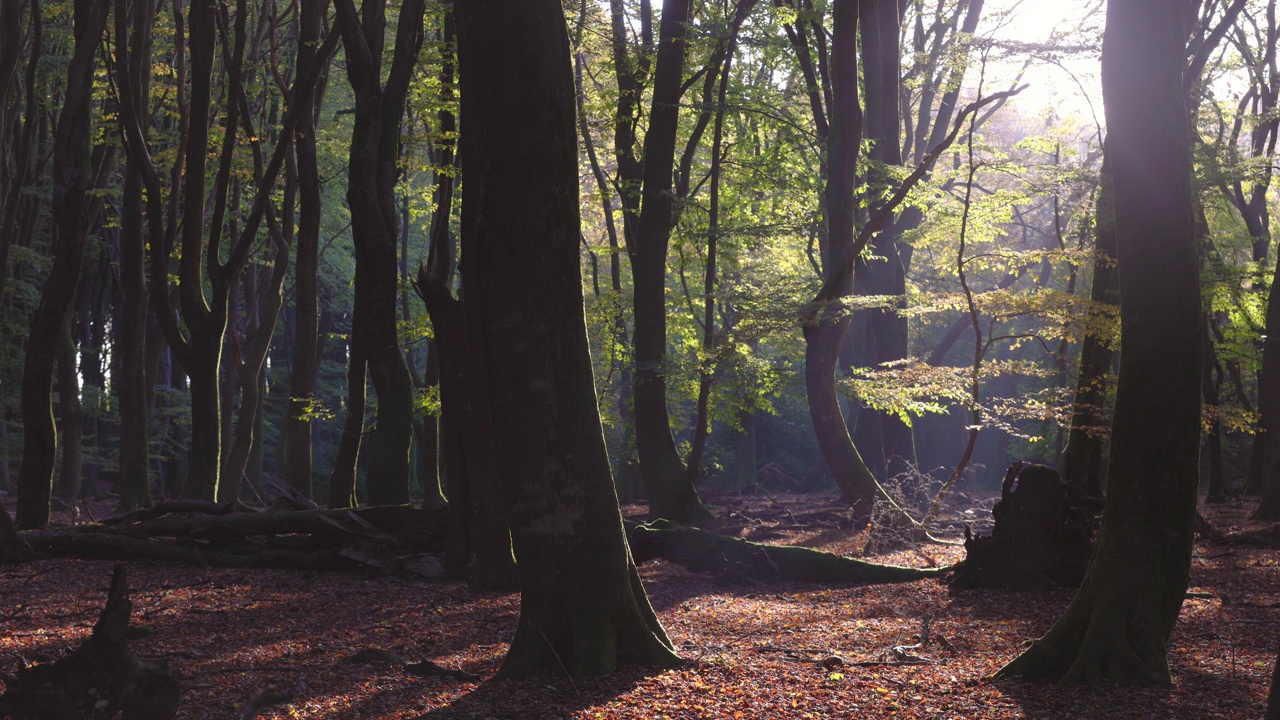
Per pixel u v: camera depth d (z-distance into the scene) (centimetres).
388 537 1406
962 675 718
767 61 2300
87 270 3316
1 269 1934
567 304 703
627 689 669
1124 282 679
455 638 927
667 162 1883
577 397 711
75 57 1781
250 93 2602
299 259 2225
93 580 1330
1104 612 671
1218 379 2542
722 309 2573
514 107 681
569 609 718
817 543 1705
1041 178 1747
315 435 4012
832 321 1686
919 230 2081
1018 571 1171
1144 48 666
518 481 714
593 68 2933
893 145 2109
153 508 1598
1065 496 1194
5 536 1480
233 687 723
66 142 1775
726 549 1324
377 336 1658
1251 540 1588
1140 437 670
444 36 2081
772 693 667
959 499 2555
